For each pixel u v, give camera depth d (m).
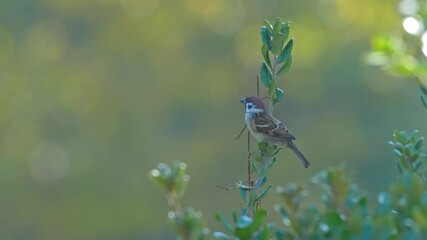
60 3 27.05
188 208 4.48
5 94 26.70
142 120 26.86
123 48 27.17
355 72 25.36
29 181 26.34
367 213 4.21
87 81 27.09
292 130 25.89
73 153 26.69
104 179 26.50
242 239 4.18
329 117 25.73
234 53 26.97
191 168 25.94
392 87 25.38
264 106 7.27
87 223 26.16
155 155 26.56
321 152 25.61
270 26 5.53
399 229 3.99
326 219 4.03
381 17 25.39
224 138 26.44
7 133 26.64
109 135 26.91
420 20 6.29
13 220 26.14
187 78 26.94
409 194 4.02
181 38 27.08
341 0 25.81
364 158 25.36
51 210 26.31
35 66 26.86
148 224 26.14
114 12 27.20
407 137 5.15
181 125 26.84
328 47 25.66
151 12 27.17
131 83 27.06
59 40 27.12
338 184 4.54
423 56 6.19
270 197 23.33
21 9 26.81
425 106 5.74
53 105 26.94
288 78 25.97
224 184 25.77
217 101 26.88
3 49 26.77
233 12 26.95
